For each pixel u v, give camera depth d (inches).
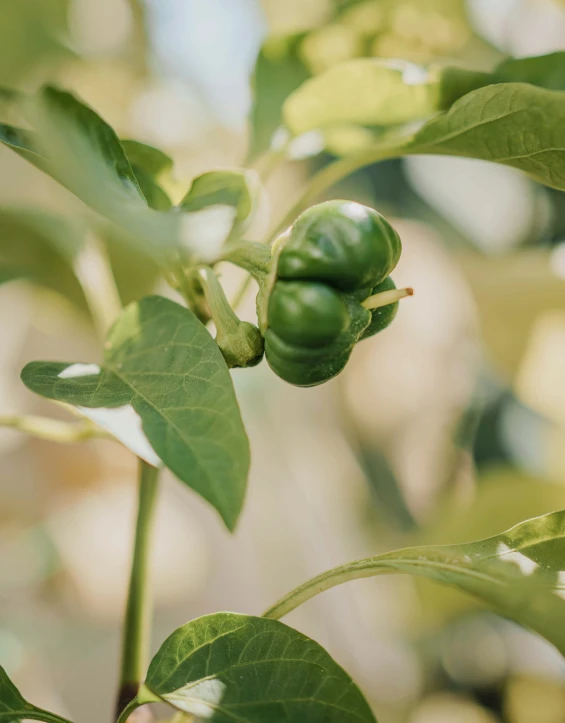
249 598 28.5
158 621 28.6
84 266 15.3
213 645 11.6
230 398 10.9
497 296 20.0
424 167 22.3
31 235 15.6
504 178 21.9
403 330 26.7
